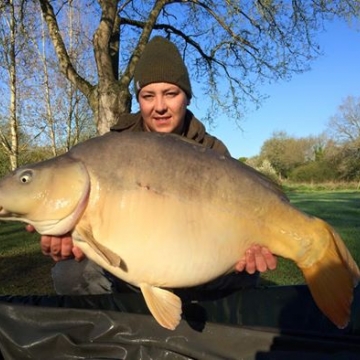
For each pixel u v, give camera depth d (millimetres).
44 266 7406
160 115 3189
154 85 3131
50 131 21438
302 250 2250
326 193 26438
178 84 3150
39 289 5961
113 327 2684
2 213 2234
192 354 2631
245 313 2793
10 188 2188
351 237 8492
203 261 2184
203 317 2754
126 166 2166
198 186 2191
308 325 2730
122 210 2129
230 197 2227
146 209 2129
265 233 2271
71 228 2176
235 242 2240
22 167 2248
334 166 40719
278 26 12711
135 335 2668
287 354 2619
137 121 3426
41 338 2674
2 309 2715
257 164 48250
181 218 2152
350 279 2168
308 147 47781
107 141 2230
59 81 21250
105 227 2137
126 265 2131
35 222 2205
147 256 2121
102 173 2160
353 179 40031
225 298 2812
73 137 23672
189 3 12656
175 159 2207
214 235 2195
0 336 2695
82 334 2688
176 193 2160
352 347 2596
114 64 10102
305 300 2771
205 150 2285
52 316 2709
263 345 2623
